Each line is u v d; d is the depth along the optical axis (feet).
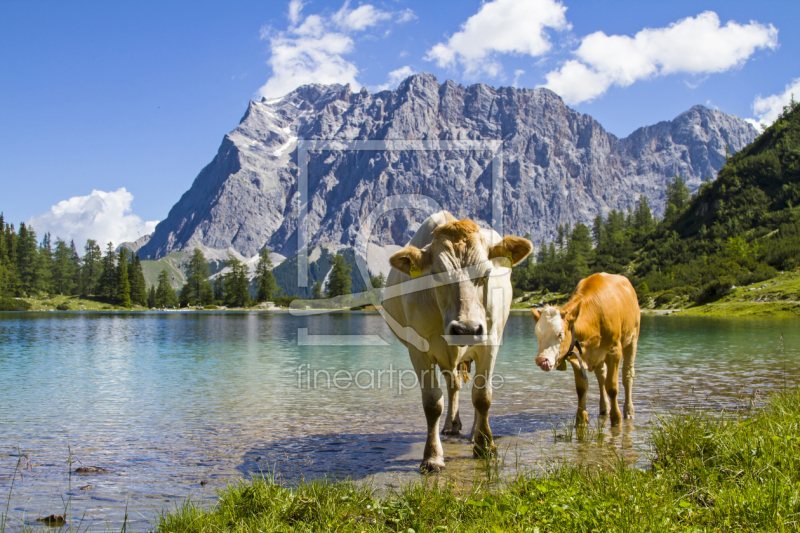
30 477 19.99
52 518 15.76
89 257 616.80
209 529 14.03
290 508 14.98
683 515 13.07
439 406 20.47
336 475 19.56
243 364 59.26
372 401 35.55
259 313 375.66
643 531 11.94
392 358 64.28
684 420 21.38
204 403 35.35
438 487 16.63
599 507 13.33
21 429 28.02
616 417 26.48
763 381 40.34
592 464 19.51
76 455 22.97
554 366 24.03
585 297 25.68
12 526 15.38
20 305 458.91
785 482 13.71
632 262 456.04
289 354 71.05
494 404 32.94
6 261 506.07
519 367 52.24
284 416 30.83
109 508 16.83
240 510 15.26
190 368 56.13
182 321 223.10
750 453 16.08
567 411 30.68
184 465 21.40
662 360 55.88
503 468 19.65
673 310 229.04
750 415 24.53
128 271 513.04
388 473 19.69
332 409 32.81
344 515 14.82
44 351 80.02
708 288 234.79
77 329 154.40
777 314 176.55
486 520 13.33
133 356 70.90
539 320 24.06
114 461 22.00
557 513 13.19
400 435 25.98
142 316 304.91
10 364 61.52
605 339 26.30
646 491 14.35
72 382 46.01
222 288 537.24
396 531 13.65
